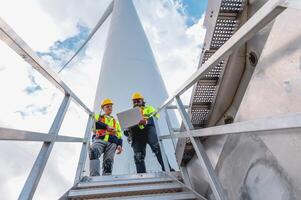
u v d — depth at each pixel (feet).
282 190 4.30
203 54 7.41
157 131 12.87
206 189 8.59
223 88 7.43
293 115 2.82
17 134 3.72
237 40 3.65
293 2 2.59
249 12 6.23
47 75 5.57
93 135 13.29
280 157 4.26
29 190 4.41
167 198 6.75
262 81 4.55
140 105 15.34
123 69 27.96
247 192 5.50
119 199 6.75
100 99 25.76
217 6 6.38
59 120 6.39
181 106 7.51
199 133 5.82
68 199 7.16
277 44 4.10
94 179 9.80
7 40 3.74
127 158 18.62
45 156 5.22
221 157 6.81
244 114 5.24
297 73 3.65
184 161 10.30
